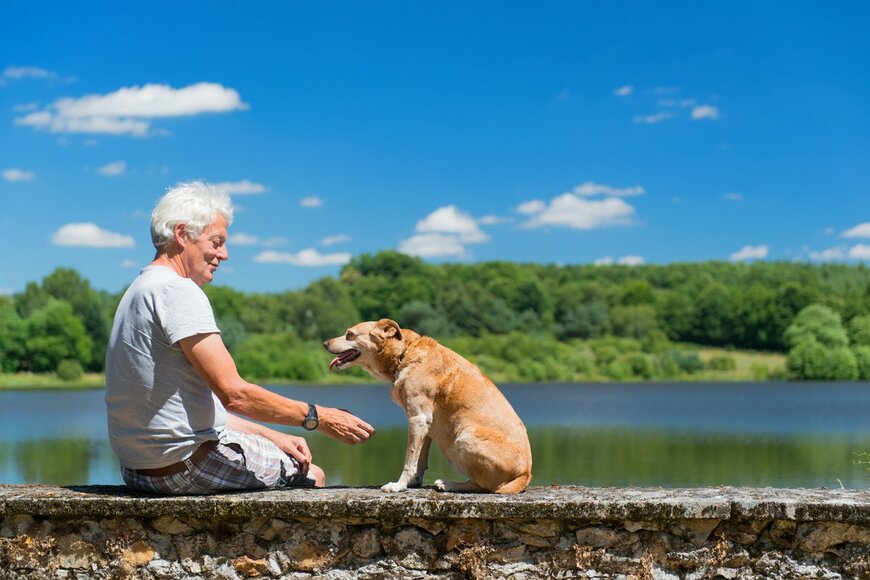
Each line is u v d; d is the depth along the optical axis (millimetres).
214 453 5469
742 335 144625
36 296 122438
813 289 142250
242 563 5324
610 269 169250
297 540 5316
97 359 122000
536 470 24734
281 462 5867
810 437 40500
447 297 139750
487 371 132250
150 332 5270
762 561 5141
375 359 6184
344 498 5281
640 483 20391
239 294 127875
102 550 5402
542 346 135125
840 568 5078
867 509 5004
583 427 49375
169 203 5535
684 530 5188
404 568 5273
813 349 131125
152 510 5281
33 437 39281
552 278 168750
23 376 117750
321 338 125625
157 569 5355
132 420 5344
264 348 117312
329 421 5543
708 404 77375
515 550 5234
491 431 5738
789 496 5352
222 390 5301
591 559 5191
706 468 24688
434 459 20797
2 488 5852
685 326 147125
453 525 5258
